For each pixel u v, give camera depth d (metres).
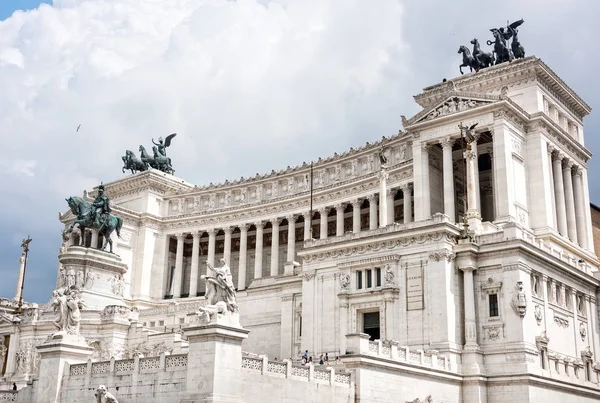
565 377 71.31
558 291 75.31
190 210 139.00
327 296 76.81
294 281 84.31
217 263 138.38
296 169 127.44
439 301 68.44
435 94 109.06
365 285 74.38
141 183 139.25
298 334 82.44
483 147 100.81
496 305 68.56
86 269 96.25
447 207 92.06
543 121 95.69
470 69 110.81
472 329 68.12
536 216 93.06
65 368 55.28
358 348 56.22
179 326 85.75
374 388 56.47
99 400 48.34
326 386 52.97
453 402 64.81
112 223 102.88
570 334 75.50
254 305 89.81
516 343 66.12
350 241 75.81
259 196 131.50
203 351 45.53
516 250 68.06
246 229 130.88
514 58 105.81
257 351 87.38
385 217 86.56
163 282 135.62
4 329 89.31
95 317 84.44
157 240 137.62
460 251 70.00
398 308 71.12
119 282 99.50
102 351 81.25
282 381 49.50
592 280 82.19
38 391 55.66
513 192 89.62
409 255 71.75
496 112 91.06
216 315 45.53
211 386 44.31
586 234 104.50
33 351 86.19
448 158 94.00
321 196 120.94
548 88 102.69
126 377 50.59
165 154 147.88
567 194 102.00
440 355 66.19
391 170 107.12
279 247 132.50
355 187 115.25
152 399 48.28
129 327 83.25
